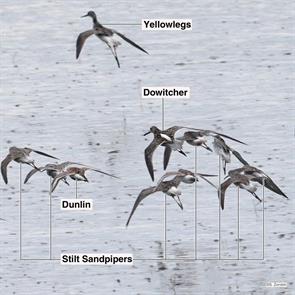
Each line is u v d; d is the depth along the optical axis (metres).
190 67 40.69
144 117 35.97
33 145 33.88
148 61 41.53
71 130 34.91
